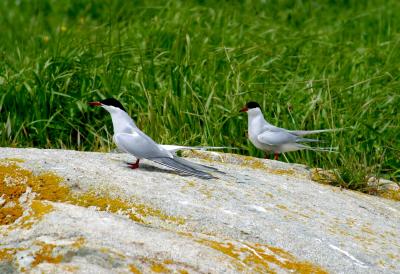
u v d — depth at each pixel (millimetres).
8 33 16719
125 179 7102
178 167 7633
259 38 14648
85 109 11648
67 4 19000
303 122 11648
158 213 6574
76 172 7020
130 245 5637
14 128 11406
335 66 13805
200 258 5664
